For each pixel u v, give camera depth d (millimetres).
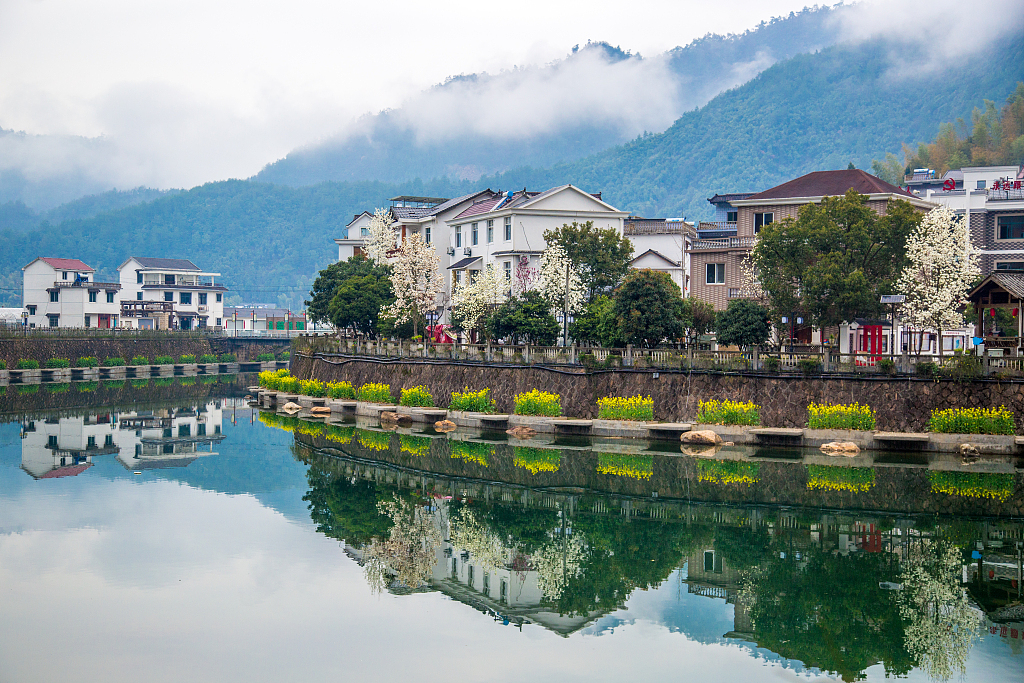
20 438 63969
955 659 24984
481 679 23938
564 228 71188
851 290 50625
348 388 77312
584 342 63875
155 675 23828
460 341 76688
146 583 31344
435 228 92875
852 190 54938
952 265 50938
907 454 48125
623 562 33938
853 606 29125
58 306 138875
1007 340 50562
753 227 72688
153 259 158500
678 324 58312
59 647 25578
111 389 99875
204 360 135875
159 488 46781
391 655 25438
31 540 36469
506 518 40281
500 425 61156
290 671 24234
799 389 52031
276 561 34094
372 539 37031
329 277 93625
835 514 39094
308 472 50875
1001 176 91625
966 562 33125
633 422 55750
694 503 41594
